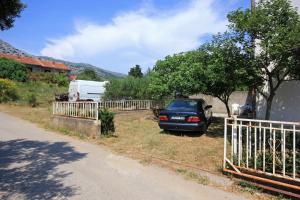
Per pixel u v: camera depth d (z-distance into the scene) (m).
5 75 40.12
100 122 10.20
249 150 5.38
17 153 7.53
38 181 5.30
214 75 9.13
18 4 6.41
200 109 10.45
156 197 4.66
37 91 34.44
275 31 7.26
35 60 68.12
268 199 4.64
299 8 9.65
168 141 9.23
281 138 5.01
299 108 9.72
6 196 4.52
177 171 6.16
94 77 58.22
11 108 21.50
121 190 4.94
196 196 4.75
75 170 6.09
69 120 11.57
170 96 15.39
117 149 8.34
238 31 7.79
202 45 9.95
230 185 5.27
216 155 7.42
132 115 17.64
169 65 14.35
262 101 10.80
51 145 8.77
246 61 7.87
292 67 7.71
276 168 5.02
